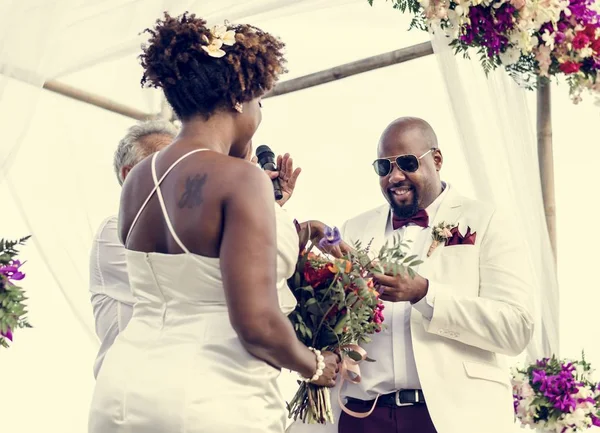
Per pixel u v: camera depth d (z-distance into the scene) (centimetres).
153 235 241
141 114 446
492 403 353
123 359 240
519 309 353
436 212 381
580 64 394
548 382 393
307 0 393
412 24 390
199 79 240
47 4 373
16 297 312
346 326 273
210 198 230
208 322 235
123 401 234
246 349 230
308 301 269
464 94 396
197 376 230
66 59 392
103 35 395
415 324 357
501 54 379
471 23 369
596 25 391
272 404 241
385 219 391
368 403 359
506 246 365
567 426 395
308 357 245
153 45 245
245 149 254
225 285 225
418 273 365
